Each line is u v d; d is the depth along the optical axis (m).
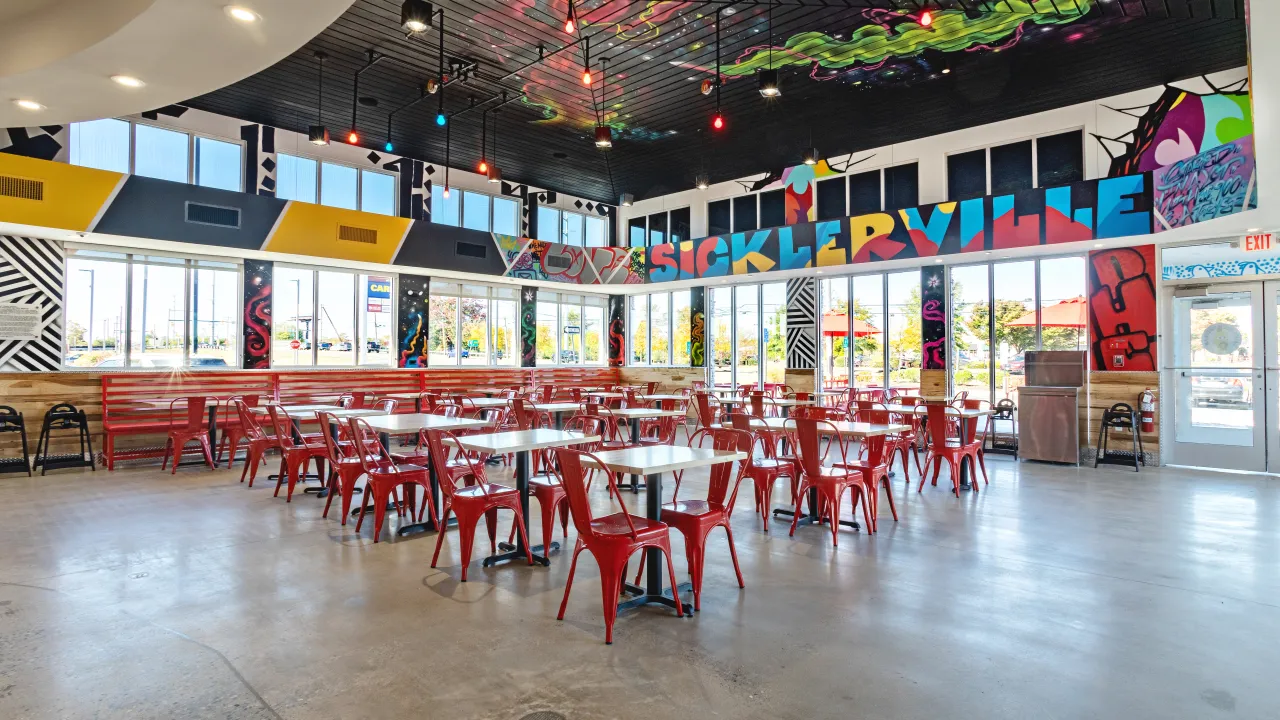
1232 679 3.01
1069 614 3.78
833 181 12.96
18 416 8.57
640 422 10.28
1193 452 9.24
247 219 10.37
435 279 13.80
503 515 6.20
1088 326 10.02
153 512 6.37
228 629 3.57
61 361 9.54
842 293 13.27
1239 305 8.95
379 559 4.84
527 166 13.83
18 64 4.63
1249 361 8.88
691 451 4.33
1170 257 9.44
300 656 3.24
